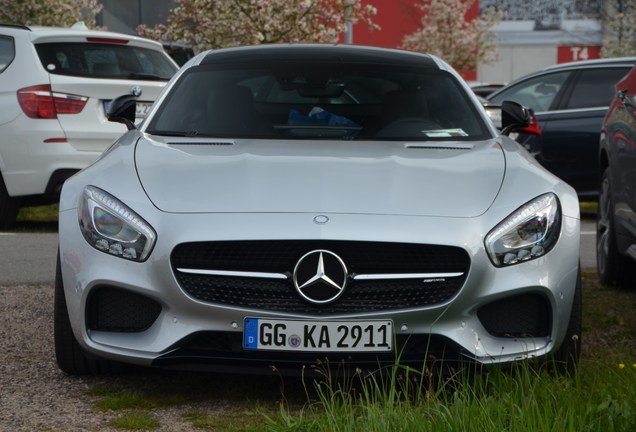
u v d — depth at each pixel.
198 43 17.78
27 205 10.75
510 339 4.54
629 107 6.61
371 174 4.79
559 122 12.14
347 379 4.62
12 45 10.23
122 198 4.63
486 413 3.71
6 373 5.05
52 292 7.12
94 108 10.18
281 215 4.44
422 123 5.68
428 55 6.52
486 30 32.22
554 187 4.80
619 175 6.75
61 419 4.30
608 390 4.14
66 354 4.88
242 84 5.92
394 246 4.39
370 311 4.38
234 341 4.45
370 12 18.39
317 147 5.23
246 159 4.95
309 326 4.36
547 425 3.54
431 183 4.73
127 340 4.55
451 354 4.48
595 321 6.37
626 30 27.02
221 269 4.41
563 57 39.81
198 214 4.48
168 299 4.44
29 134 10.02
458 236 4.42
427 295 4.41
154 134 5.57
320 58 6.19
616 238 6.94
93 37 10.45
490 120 5.83
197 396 4.67
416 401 4.23
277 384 4.87
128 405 4.52
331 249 4.37
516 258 4.49
